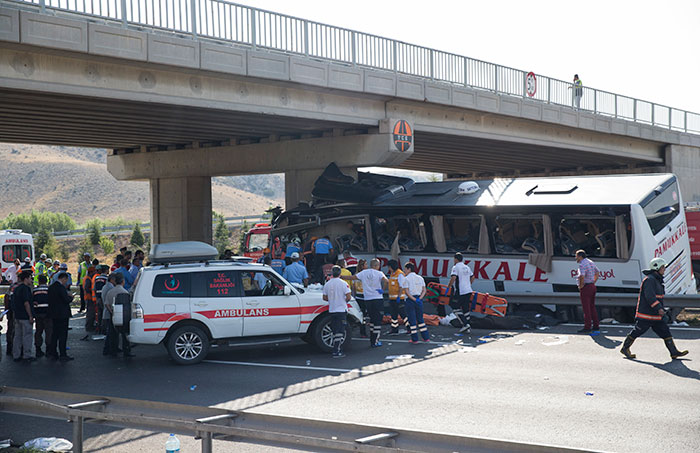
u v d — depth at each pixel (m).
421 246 22.50
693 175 46.69
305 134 29.39
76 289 37.81
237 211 184.50
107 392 11.34
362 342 16.09
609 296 18.12
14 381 12.70
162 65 19.25
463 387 10.78
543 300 19.05
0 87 16.70
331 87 23.58
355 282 19.02
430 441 4.57
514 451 4.29
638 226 18.30
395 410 9.45
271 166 30.14
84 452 8.06
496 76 31.05
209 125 26.73
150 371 13.26
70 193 186.62
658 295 12.55
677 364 12.09
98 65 18.58
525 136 34.00
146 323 13.53
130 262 19.66
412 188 24.17
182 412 5.45
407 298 15.59
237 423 5.21
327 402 10.05
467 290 16.95
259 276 14.36
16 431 9.13
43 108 21.97
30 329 15.12
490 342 15.29
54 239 85.25
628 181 19.75
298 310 14.44
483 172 53.38
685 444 7.58
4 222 126.06
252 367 13.28
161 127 27.30
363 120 26.06
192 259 14.37
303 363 13.51
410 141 27.39
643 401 9.56
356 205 23.89
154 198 35.66
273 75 21.83
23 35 16.22
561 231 19.56
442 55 28.42
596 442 7.72
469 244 21.42
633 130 40.41
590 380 11.01
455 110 29.42
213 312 13.89
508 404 9.61
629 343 12.74
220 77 21.25
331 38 24.11
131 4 18.77
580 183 20.36
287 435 4.85
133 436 8.74
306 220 25.55
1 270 37.88
